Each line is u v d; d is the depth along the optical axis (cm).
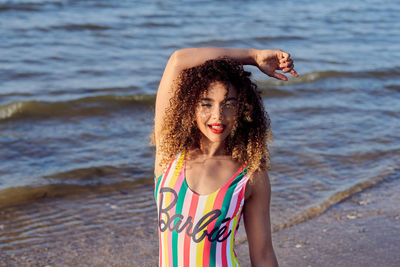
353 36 1819
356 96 1111
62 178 657
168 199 218
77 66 1247
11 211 564
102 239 506
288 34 1770
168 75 233
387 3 2578
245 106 215
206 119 214
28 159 723
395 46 1686
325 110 989
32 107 948
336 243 490
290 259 460
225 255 218
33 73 1171
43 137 818
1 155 734
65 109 961
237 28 1791
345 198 597
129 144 793
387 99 1096
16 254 476
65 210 571
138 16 1812
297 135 826
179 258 217
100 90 1078
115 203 592
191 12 1975
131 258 469
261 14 2064
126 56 1363
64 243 498
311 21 2028
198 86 214
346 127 876
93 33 1565
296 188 623
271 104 1028
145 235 516
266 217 227
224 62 217
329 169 686
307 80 1220
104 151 759
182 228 214
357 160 723
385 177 662
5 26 1534
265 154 223
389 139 818
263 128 222
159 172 229
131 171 686
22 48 1352
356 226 526
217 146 221
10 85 1084
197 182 216
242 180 217
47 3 1817
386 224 531
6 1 1770
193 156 221
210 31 1711
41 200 594
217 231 214
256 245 227
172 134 221
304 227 524
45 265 457
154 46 1484
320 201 587
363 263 455
